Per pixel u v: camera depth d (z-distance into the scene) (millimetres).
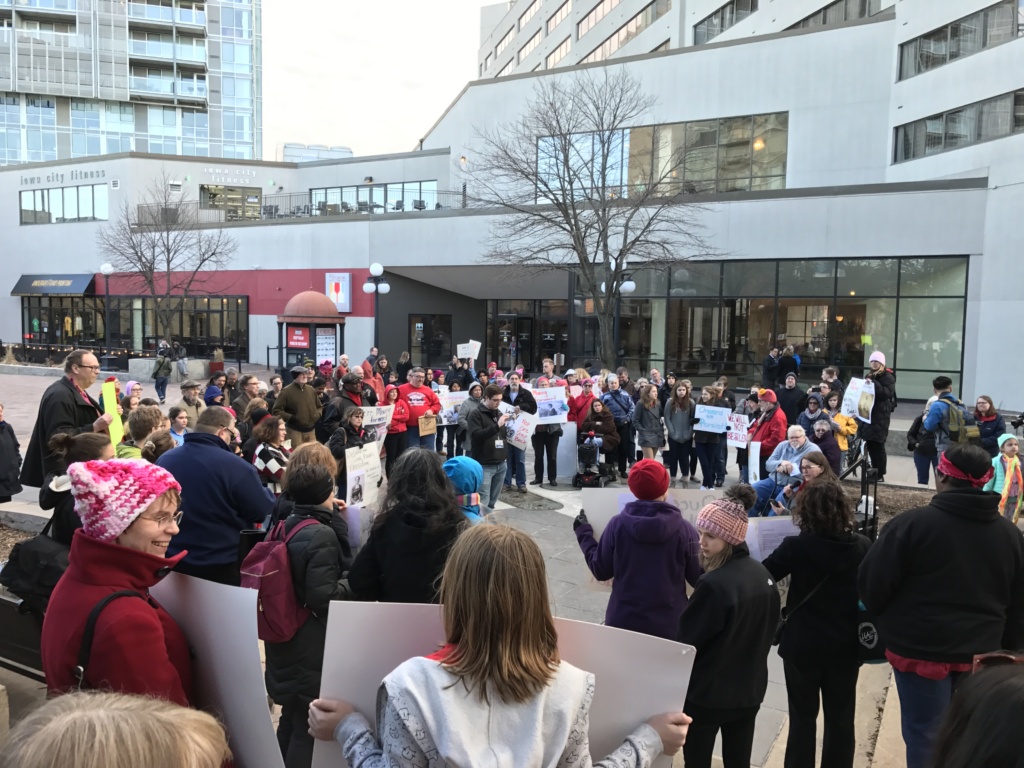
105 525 1977
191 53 61750
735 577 3021
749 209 23312
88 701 1205
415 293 32781
